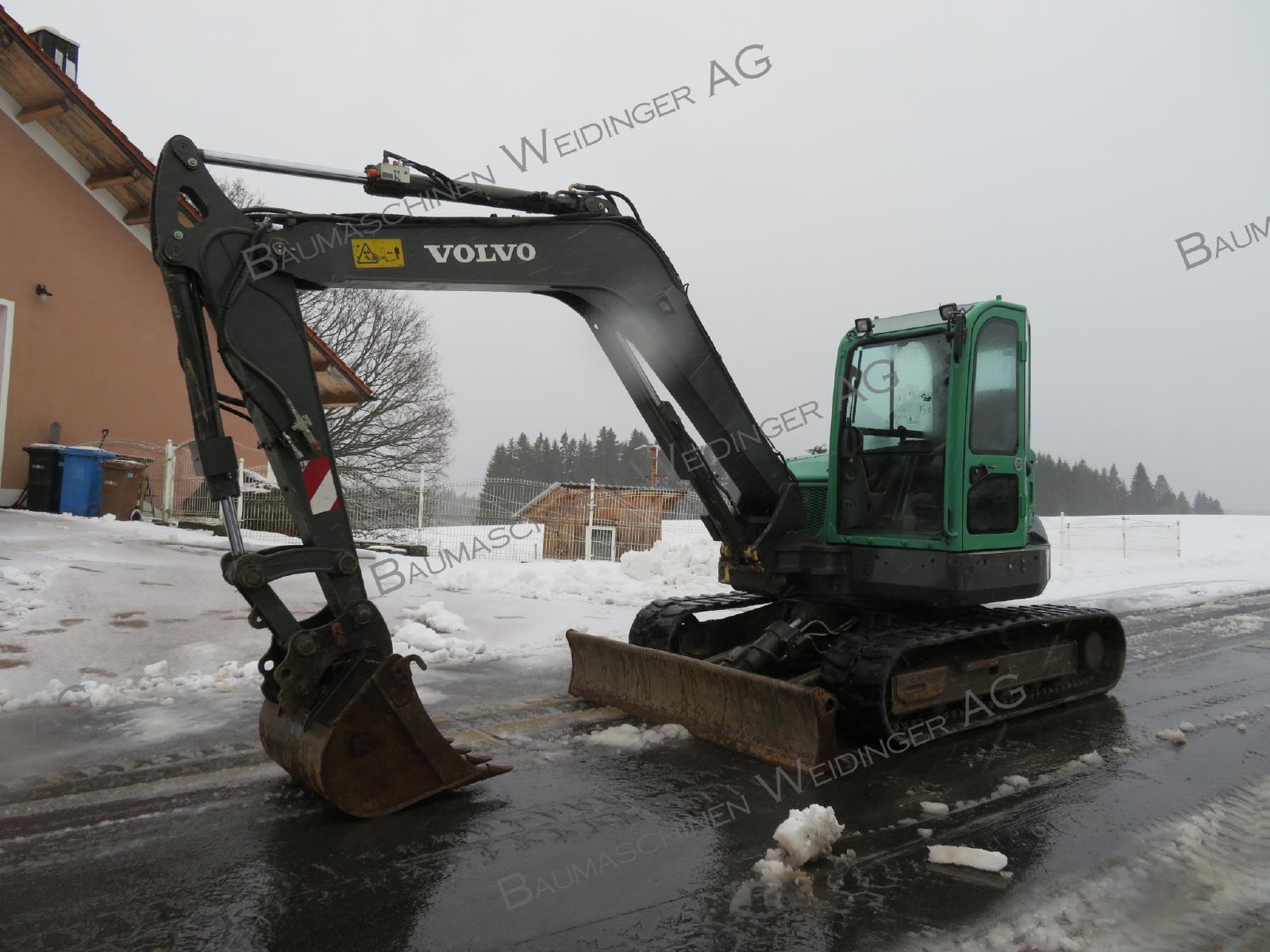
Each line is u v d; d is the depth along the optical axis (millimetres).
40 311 15375
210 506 16234
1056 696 6293
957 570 5289
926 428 5672
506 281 4574
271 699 4094
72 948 2809
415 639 7641
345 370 17000
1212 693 6766
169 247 3713
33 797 4043
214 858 3475
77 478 14578
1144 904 3287
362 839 3689
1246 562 17953
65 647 6598
